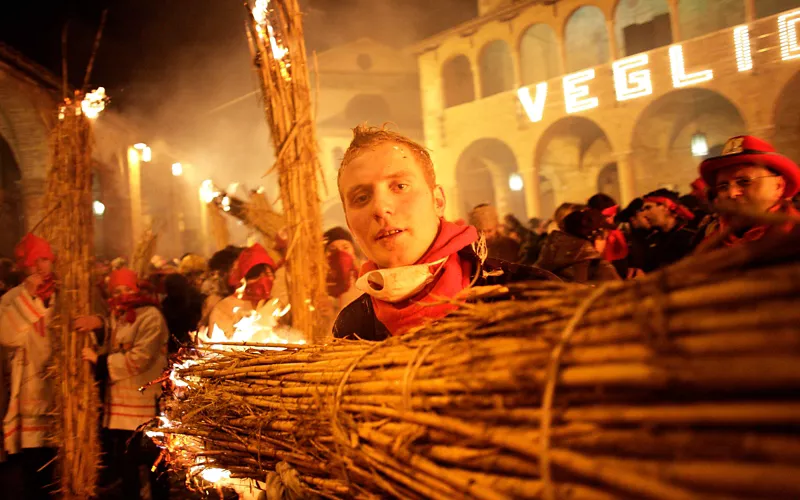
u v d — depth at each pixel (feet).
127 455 14.28
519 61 65.82
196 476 6.68
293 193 11.12
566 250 12.10
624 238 15.26
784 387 2.06
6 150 43.32
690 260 2.48
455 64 76.48
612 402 2.54
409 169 5.24
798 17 47.16
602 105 59.26
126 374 14.21
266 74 11.27
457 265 5.20
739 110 50.44
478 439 3.07
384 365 4.04
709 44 51.93
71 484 12.97
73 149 13.82
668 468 2.20
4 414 13.85
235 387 5.74
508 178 79.30
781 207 6.95
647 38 61.72
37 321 13.82
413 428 3.53
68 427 13.04
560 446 2.63
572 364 2.68
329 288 13.34
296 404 4.82
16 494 13.74
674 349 2.31
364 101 81.76
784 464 1.99
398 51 82.99
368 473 3.86
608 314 2.65
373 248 5.28
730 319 2.20
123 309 14.71
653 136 60.39
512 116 65.92
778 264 2.52
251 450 5.26
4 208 42.22
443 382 3.35
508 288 3.96
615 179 69.21
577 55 67.92
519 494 2.78
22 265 13.88
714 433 2.21
